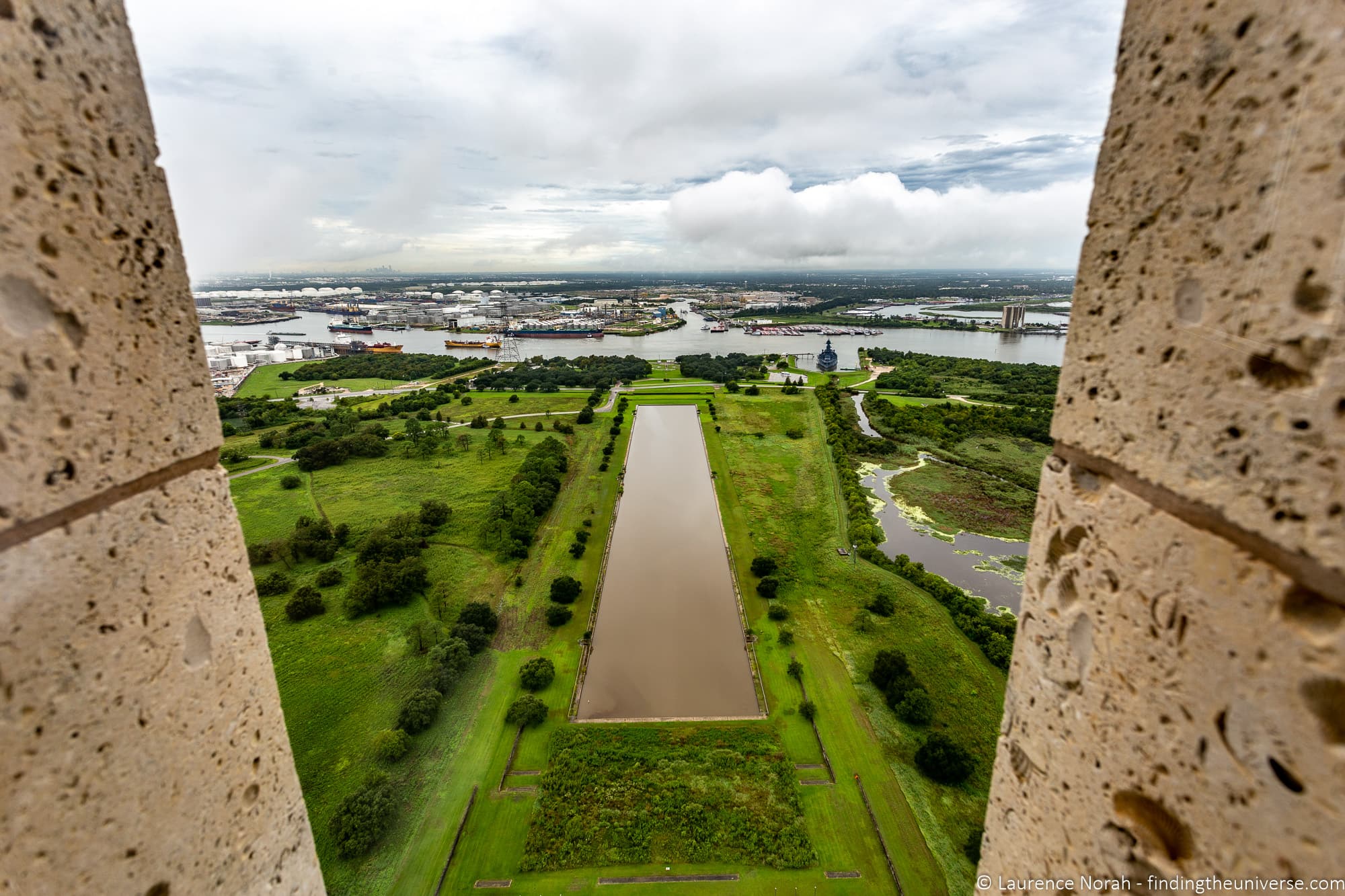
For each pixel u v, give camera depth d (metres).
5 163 3.08
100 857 3.58
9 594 3.11
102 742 3.60
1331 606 2.63
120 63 3.83
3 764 3.11
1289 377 2.78
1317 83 2.62
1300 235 2.71
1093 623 4.05
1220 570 3.12
